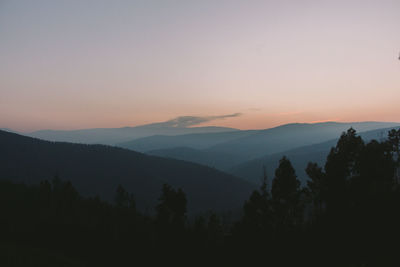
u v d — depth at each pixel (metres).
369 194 29.70
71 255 41.25
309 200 34.50
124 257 40.66
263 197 35.38
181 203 35.19
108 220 60.53
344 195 30.83
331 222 30.86
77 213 66.75
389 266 18.20
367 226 26.22
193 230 41.72
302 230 34.34
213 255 37.75
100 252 43.00
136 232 50.62
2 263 32.72
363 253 22.08
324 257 25.11
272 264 28.61
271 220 34.53
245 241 34.94
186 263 35.31
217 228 48.12
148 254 40.50
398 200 27.44
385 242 21.95
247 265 31.17
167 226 35.47
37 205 68.88
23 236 47.25
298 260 26.92
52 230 51.53
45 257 37.62
